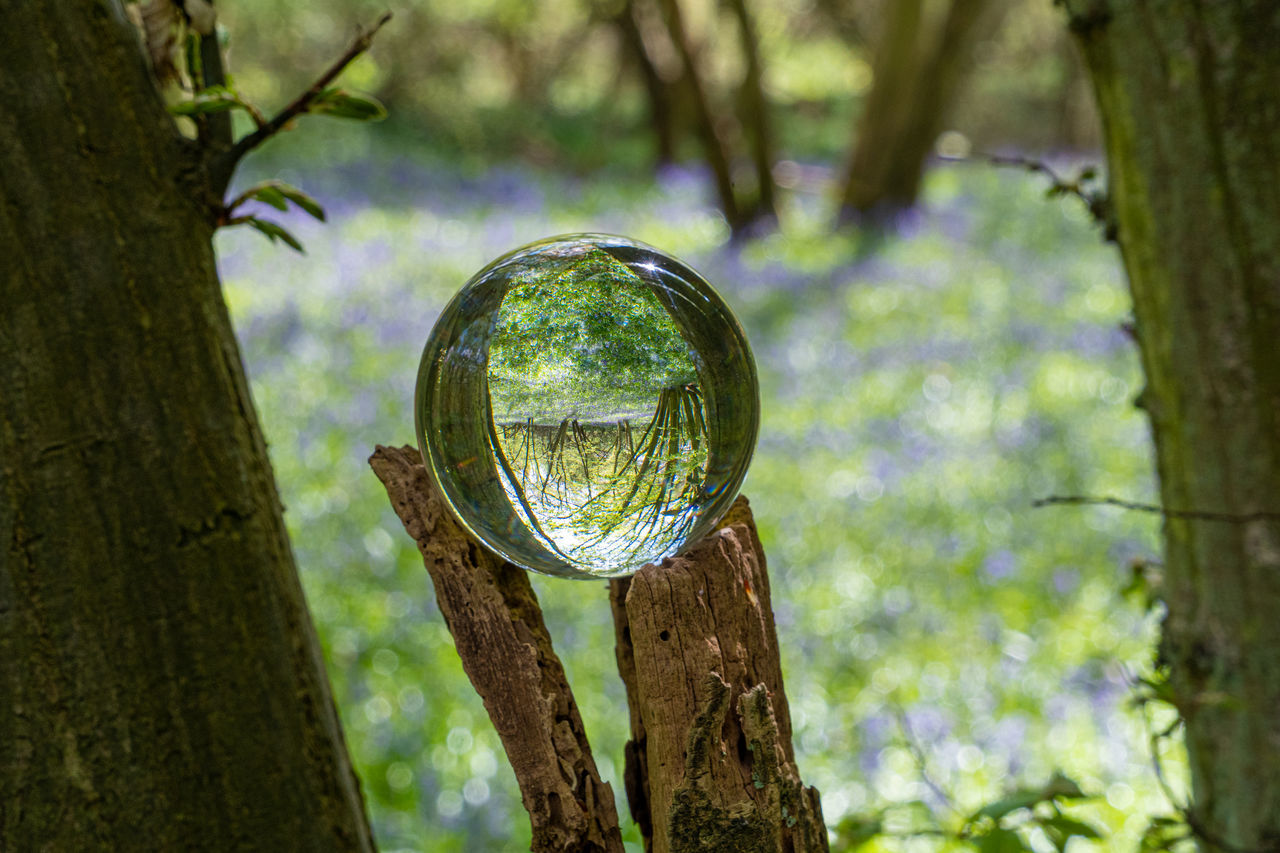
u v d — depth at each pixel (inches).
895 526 71.2
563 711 20.2
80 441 18.9
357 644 55.0
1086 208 24.5
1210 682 23.4
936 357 106.2
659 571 19.7
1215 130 22.2
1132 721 45.8
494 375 18.7
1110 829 37.8
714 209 183.6
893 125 167.8
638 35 236.5
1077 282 137.2
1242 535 22.7
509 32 267.1
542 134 275.4
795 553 66.7
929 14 178.1
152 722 19.0
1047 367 104.3
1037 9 307.4
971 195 205.6
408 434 84.5
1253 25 21.8
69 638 18.8
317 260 136.2
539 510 19.0
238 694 19.4
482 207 186.7
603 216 182.9
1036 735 46.5
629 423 18.8
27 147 18.9
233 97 19.8
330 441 81.0
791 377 100.7
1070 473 78.5
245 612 19.5
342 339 107.0
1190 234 22.6
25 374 18.8
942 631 57.7
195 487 19.3
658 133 240.2
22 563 18.8
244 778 19.3
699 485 19.1
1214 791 23.7
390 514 70.4
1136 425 89.2
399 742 46.6
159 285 19.3
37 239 18.8
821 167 255.3
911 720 47.0
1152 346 23.5
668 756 19.4
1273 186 22.0
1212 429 22.8
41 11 19.0
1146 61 22.6
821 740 46.9
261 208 158.1
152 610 19.0
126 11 20.0
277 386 92.9
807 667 54.1
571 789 19.7
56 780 18.8
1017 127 336.2
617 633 21.0
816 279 136.9
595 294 18.8
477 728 48.7
